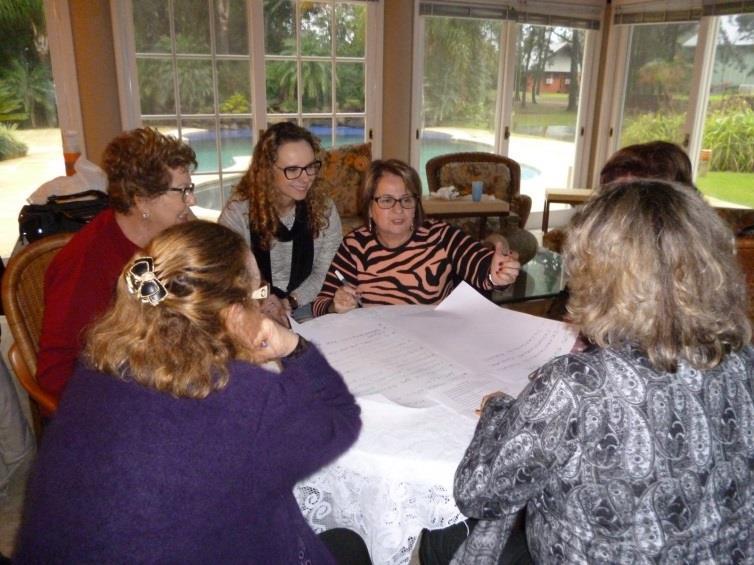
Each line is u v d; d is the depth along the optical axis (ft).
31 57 12.69
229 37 13.33
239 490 2.44
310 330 4.72
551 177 18.44
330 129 14.96
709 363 2.38
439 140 16.70
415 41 15.14
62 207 7.66
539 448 2.54
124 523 2.22
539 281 8.38
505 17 15.84
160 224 4.70
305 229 6.81
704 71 15.16
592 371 2.45
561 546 2.64
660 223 2.36
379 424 3.46
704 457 2.41
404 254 6.13
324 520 3.50
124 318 2.45
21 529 2.42
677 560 2.45
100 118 12.62
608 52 17.30
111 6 12.14
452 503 3.19
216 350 2.44
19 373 4.67
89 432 2.31
